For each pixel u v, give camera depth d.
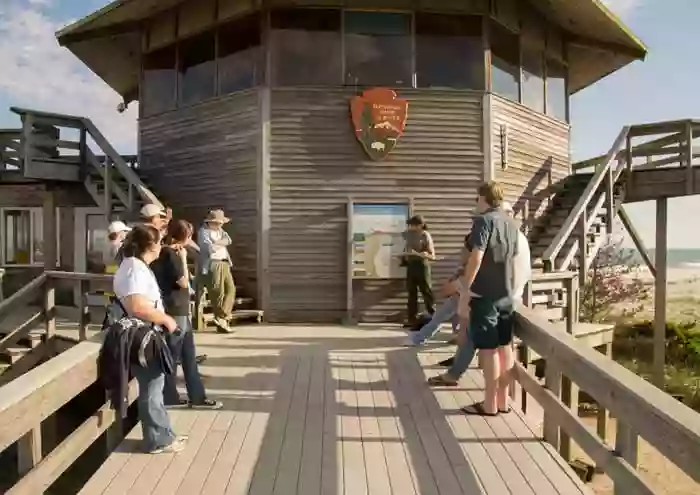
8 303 7.27
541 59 12.61
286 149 10.41
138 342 3.96
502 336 5.05
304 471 3.96
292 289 10.34
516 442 4.46
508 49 11.48
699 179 11.31
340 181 10.41
